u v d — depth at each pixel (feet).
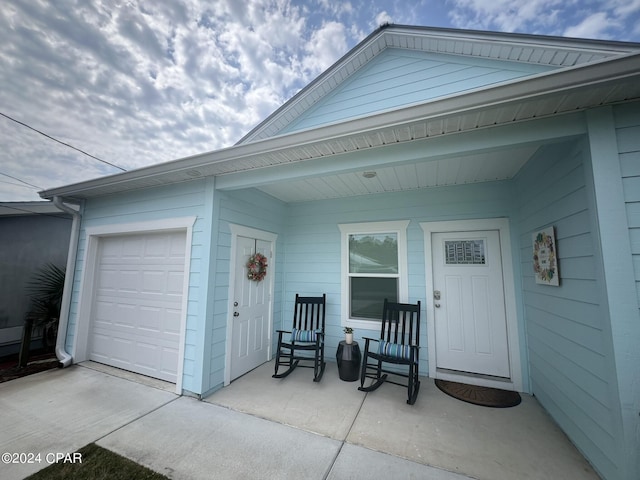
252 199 12.13
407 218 12.11
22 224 16.81
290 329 14.01
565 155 6.66
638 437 4.72
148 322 11.37
